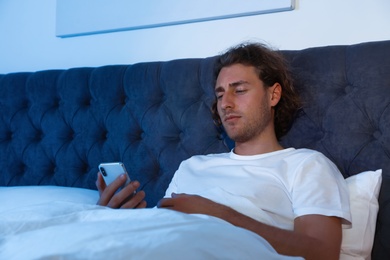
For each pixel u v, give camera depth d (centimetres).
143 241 59
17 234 67
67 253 56
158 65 164
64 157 179
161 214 74
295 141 136
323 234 95
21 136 190
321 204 101
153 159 161
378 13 142
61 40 209
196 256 58
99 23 194
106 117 171
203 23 173
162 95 164
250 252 64
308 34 153
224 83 130
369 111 124
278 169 116
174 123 158
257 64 130
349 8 147
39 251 58
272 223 106
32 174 187
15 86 193
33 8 218
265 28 160
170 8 176
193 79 155
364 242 105
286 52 141
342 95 130
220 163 132
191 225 67
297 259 69
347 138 126
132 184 120
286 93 134
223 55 139
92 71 179
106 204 123
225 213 98
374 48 126
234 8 162
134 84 166
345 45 134
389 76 122
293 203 108
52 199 140
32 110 188
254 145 129
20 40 221
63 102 183
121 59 193
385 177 116
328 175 109
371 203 109
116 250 56
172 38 180
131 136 166
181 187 131
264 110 129
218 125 144
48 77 187
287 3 153
